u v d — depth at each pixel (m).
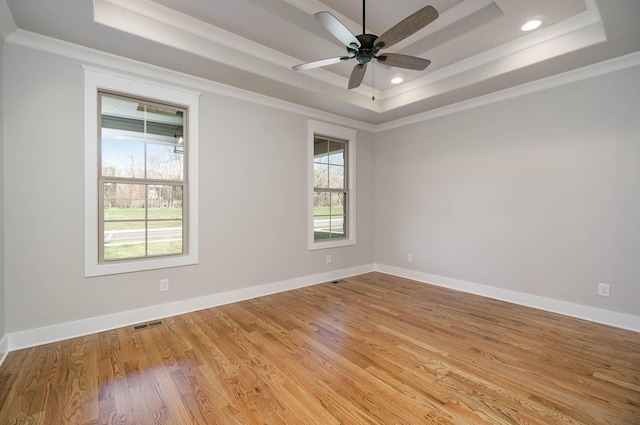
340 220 4.94
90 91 2.70
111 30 2.36
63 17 2.20
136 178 3.02
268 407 1.74
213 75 3.19
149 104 3.08
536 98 3.38
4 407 1.72
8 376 2.03
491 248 3.79
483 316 3.14
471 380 2.00
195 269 3.33
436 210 4.39
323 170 4.68
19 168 2.42
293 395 1.85
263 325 2.92
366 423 1.61
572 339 2.60
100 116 2.82
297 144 4.21
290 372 2.10
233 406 1.75
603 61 2.86
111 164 2.89
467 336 2.66
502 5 2.43
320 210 4.65
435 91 3.76
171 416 1.66
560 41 2.73
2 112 2.33
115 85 2.81
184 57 2.79
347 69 3.69
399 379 2.01
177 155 3.28
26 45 2.42
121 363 2.21
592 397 1.82
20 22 2.26
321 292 4.04
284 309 3.37
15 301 2.40
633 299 2.79
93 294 2.75
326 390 1.89
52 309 2.56
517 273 3.56
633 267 2.79
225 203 3.54
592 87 3.00
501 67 3.14
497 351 2.39
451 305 3.50
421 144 4.58
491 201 3.79
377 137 5.27
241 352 2.38
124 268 2.89
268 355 2.33
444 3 2.60
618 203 2.87
